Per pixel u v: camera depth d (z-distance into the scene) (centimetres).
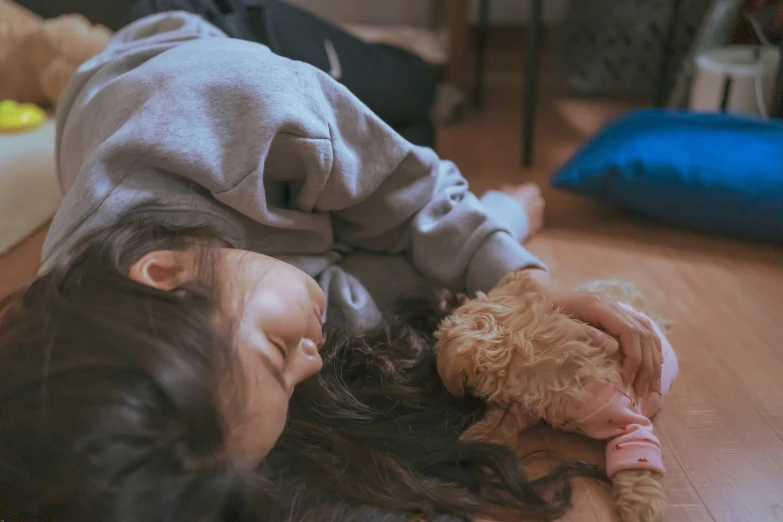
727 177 97
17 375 42
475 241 75
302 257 72
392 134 72
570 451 63
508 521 55
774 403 68
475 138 151
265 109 62
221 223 62
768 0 119
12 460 39
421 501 55
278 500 49
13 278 93
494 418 63
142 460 37
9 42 130
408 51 136
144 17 100
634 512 54
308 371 49
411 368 69
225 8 105
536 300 64
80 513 36
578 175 106
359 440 60
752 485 58
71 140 76
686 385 71
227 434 40
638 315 64
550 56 190
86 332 41
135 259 50
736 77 117
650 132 110
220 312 44
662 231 106
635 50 165
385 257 80
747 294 88
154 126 61
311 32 112
